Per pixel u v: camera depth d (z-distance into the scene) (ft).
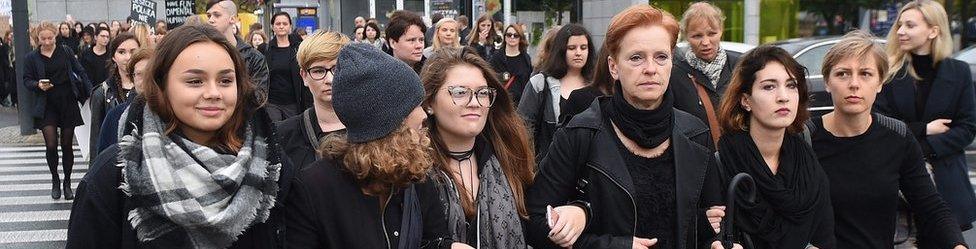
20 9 45.52
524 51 27.07
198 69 7.12
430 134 9.07
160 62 7.14
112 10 92.73
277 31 25.73
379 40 40.04
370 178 7.61
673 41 9.21
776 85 10.00
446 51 9.39
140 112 7.22
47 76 26.99
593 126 9.29
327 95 11.09
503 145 9.42
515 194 9.32
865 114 10.74
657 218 9.16
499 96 9.41
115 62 18.04
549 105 16.69
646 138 9.09
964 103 13.39
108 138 13.20
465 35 47.32
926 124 13.25
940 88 13.37
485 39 36.78
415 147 7.59
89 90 27.55
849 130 10.85
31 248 21.29
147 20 41.19
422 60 19.25
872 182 10.67
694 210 9.20
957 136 13.26
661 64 9.00
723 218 9.55
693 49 15.75
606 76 14.01
